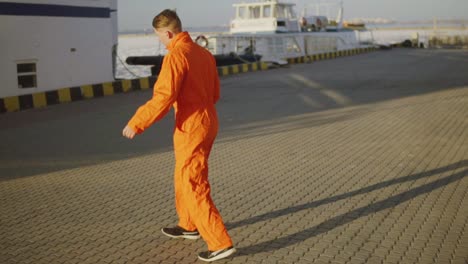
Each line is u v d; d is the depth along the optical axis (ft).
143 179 19.81
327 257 12.26
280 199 16.93
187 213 13.46
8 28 40.70
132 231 14.35
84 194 17.97
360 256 12.26
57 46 45.37
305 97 45.32
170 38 12.16
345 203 16.37
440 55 117.19
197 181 11.87
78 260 12.46
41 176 20.49
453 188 17.65
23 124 33.63
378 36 297.74
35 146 26.48
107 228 14.61
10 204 16.94
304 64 96.53
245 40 93.09
